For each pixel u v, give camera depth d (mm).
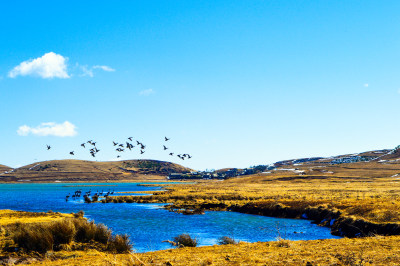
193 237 30859
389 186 106500
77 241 20406
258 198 70875
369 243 17484
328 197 62156
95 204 74438
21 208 64312
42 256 17672
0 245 18547
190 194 88812
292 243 18219
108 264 13289
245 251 16406
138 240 29281
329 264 11719
